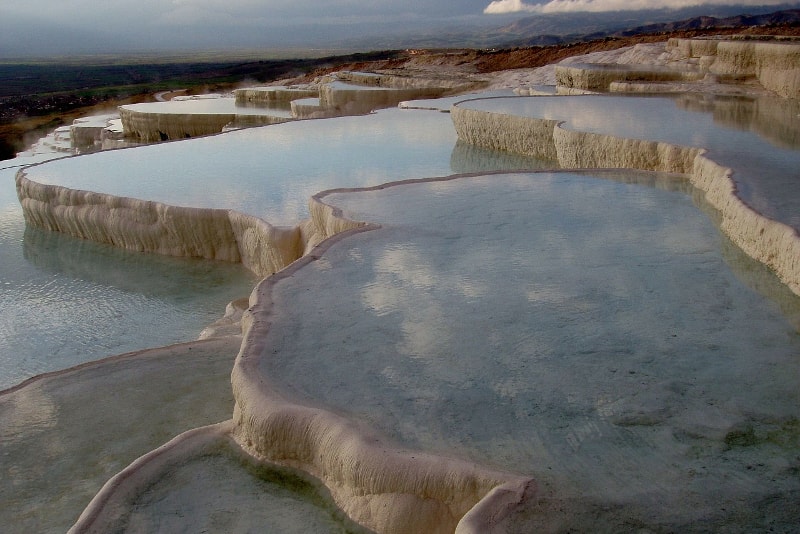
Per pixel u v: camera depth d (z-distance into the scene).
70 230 9.55
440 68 27.92
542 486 2.75
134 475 3.35
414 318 4.14
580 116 10.59
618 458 2.90
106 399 4.46
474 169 9.95
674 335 3.89
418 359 3.70
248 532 3.00
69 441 4.02
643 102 12.16
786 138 8.21
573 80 15.56
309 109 18.69
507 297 4.41
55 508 3.49
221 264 8.22
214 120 19.03
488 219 6.05
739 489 2.72
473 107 12.18
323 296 4.48
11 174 14.50
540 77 20.02
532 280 4.67
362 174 9.81
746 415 3.17
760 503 2.64
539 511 2.62
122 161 11.23
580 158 8.97
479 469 2.84
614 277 4.71
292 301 4.42
